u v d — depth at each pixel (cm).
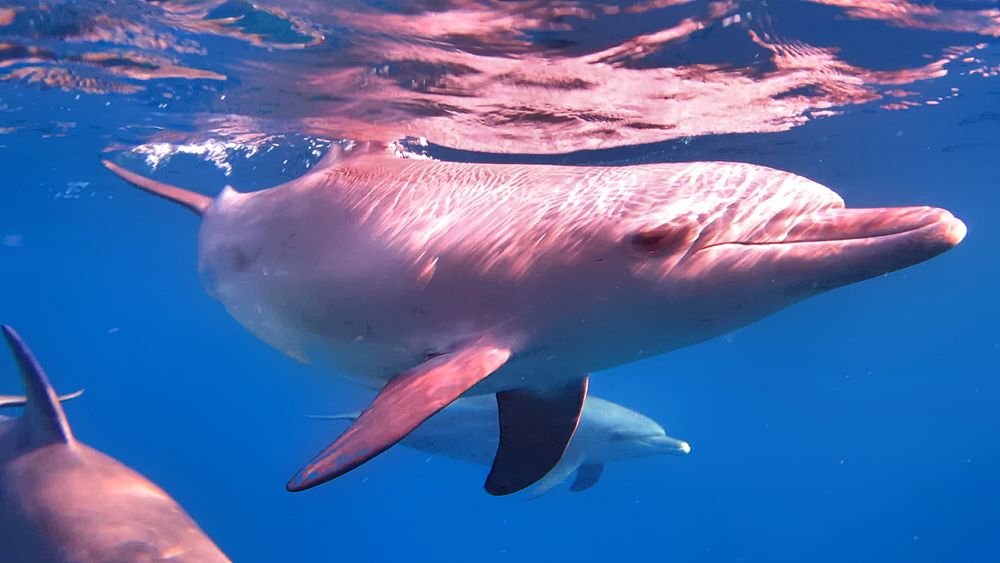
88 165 1817
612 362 440
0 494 483
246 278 577
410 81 972
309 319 527
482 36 820
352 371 536
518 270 425
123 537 440
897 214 339
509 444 453
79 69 979
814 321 5128
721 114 1189
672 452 1103
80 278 5756
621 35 826
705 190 414
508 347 416
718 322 400
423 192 502
